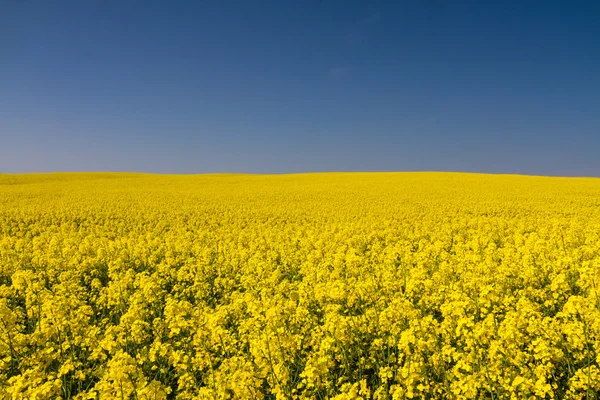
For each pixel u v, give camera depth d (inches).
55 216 1155.9
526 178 2512.3
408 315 304.8
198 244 722.2
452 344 280.2
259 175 3383.4
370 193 1786.4
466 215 1092.5
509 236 717.9
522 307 289.6
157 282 475.8
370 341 292.2
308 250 647.8
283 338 264.7
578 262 453.7
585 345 250.8
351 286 365.7
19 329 313.4
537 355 230.2
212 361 266.8
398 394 204.1
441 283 413.1
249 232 875.4
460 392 217.9
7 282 524.4
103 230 956.0
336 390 242.8
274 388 227.8
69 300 352.2
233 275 526.9
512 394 209.5
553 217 1058.1
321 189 2020.2
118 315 389.7
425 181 2337.6
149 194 1851.6
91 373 272.8
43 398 195.9
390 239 742.5
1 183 2620.6
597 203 1352.1
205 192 1945.1
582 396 221.1
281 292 406.3
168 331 321.7
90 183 2527.1
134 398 209.6
